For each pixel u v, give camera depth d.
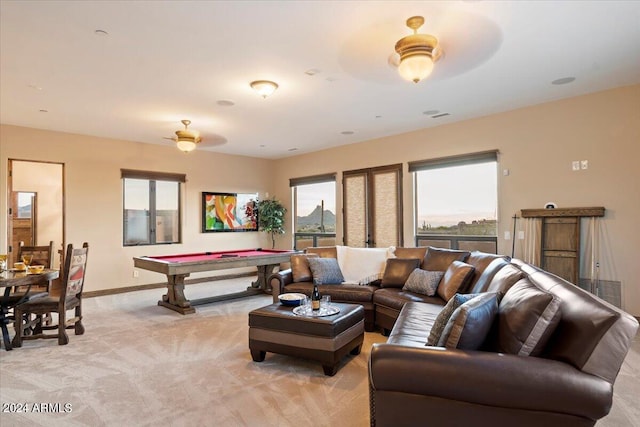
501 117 5.25
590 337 1.57
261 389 2.69
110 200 6.47
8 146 5.54
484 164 5.57
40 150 5.81
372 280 4.64
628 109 4.27
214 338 3.88
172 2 2.50
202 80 3.90
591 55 3.42
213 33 2.93
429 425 1.69
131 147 6.74
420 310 3.16
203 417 2.32
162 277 7.09
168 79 3.86
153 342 3.75
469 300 2.07
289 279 4.67
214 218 7.85
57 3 2.49
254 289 6.27
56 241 7.78
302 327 2.99
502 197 5.25
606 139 4.41
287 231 8.60
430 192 6.18
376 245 6.80
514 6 2.61
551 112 4.81
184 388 2.71
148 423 2.25
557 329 1.78
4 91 4.16
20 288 5.02
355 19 2.75
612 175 4.37
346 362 3.20
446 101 4.72
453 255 4.18
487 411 1.62
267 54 3.31
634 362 3.14
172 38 3.00
